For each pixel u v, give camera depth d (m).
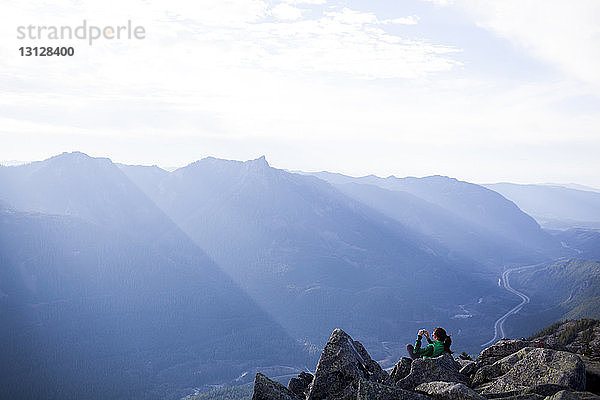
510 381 15.52
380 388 13.55
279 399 15.12
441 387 13.75
